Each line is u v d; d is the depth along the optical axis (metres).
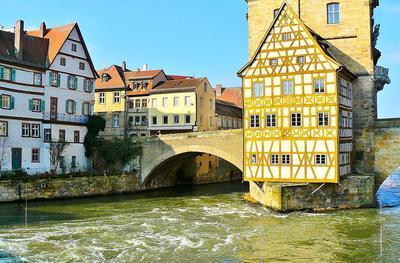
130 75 59.50
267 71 31.73
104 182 40.19
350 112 33.00
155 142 42.81
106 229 24.11
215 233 23.05
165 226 25.00
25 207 31.84
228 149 37.91
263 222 25.83
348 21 34.25
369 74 33.50
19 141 38.22
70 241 21.17
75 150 43.72
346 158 31.52
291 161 30.69
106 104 57.31
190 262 17.73
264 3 37.00
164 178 48.69
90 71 47.12
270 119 31.52
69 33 44.19
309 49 30.55
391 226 24.28
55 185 36.09
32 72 40.06
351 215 27.69
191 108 53.75
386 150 32.62
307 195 29.47
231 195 41.16
